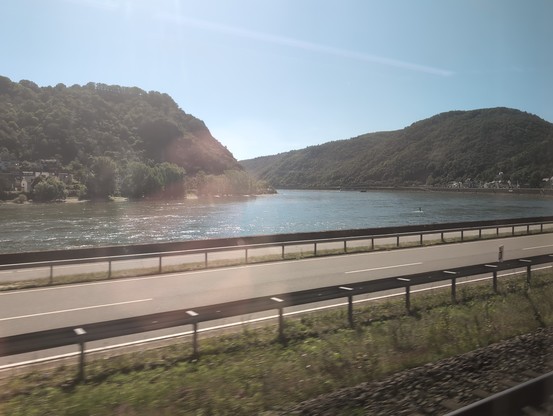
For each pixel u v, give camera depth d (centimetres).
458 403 511
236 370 622
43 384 577
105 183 12888
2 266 1373
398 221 6084
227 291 1273
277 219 6844
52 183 11962
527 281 1284
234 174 17312
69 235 4950
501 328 856
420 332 814
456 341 775
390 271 1623
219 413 489
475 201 12338
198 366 652
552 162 16088
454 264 1791
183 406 502
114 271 1619
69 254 1853
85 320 957
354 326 883
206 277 1517
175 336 810
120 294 1232
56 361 685
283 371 618
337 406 502
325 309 1027
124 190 13375
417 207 9638
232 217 7369
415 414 482
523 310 985
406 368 649
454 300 1091
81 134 17500
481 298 1116
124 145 18312
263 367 636
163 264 1859
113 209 9631
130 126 19562
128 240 4444
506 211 8162
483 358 674
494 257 1991
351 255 2106
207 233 5050
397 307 1024
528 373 609
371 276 1520
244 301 764
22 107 18425
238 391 546
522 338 786
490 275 1470
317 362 657
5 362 683
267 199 14788
